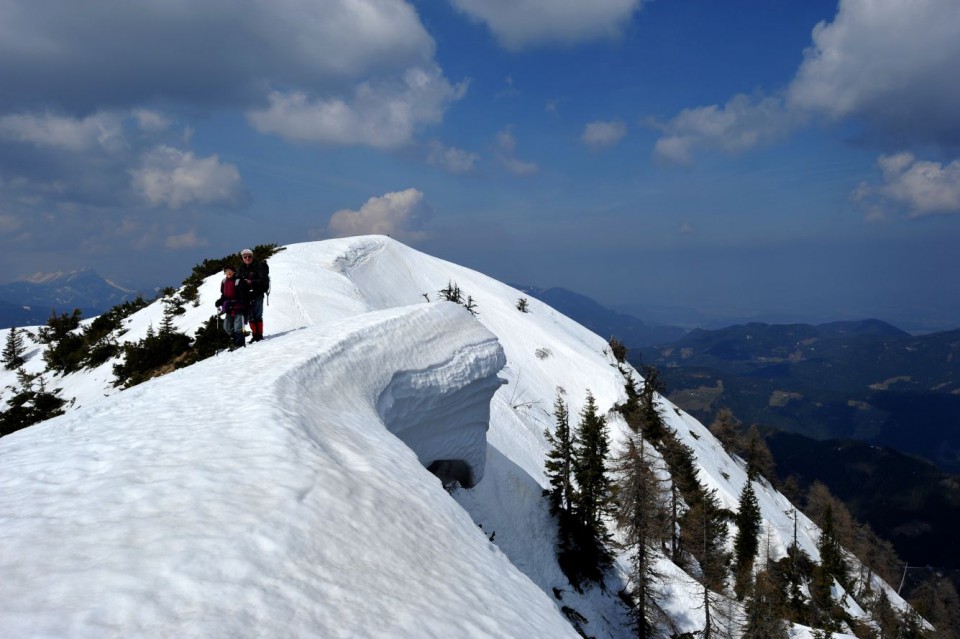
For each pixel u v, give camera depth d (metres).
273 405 7.97
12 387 38.84
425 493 7.05
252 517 4.41
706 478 59.22
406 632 3.66
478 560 5.88
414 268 92.56
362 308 39.19
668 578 31.33
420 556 5.14
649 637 27.34
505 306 93.75
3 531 3.79
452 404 18.05
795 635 34.03
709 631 28.92
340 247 77.94
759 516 49.81
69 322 50.44
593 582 30.19
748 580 38.69
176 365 26.70
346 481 5.91
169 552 3.66
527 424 50.84
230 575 3.55
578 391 75.19
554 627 4.96
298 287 38.81
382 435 9.55
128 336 36.53
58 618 2.82
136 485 4.81
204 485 4.88
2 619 2.75
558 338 86.25
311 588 3.73
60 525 3.94
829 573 51.06
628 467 29.25
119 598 3.08
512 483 32.22
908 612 61.78
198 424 7.09
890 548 83.00
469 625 4.13
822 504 82.88
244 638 3.00
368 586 4.09
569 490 31.64
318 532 4.54
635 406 67.56
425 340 17.14
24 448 6.46
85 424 7.89
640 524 27.64
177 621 2.98
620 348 101.06
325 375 11.53
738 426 93.06
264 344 15.09
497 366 20.19
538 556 29.45
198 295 38.50
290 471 5.54
